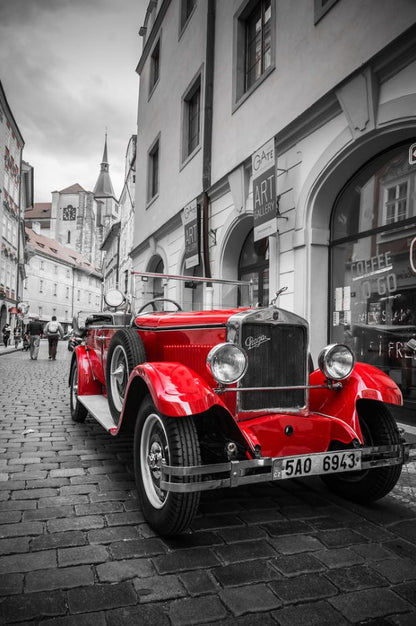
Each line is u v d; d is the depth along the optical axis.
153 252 14.88
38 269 59.25
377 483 3.05
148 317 4.12
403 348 5.66
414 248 5.57
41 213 101.00
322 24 6.61
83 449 4.35
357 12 5.92
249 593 2.04
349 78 6.00
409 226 5.66
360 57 5.86
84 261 76.12
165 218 13.51
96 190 101.31
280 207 7.54
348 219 6.66
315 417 3.10
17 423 5.41
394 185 5.90
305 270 6.84
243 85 9.32
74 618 1.84
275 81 7.79
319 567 2.29
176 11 13.34
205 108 10.42
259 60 8.84
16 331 33.50
